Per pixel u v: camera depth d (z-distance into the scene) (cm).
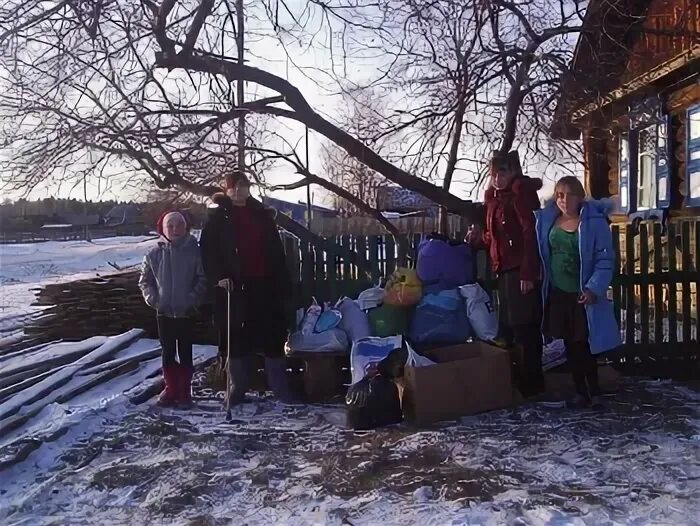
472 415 550
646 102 967
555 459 450
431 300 627
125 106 747
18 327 1120
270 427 545
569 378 620
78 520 387
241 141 816
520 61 758
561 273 554
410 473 430
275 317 614
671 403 575
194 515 388
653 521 360
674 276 685
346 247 696
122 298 937
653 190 1266
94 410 571
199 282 606
